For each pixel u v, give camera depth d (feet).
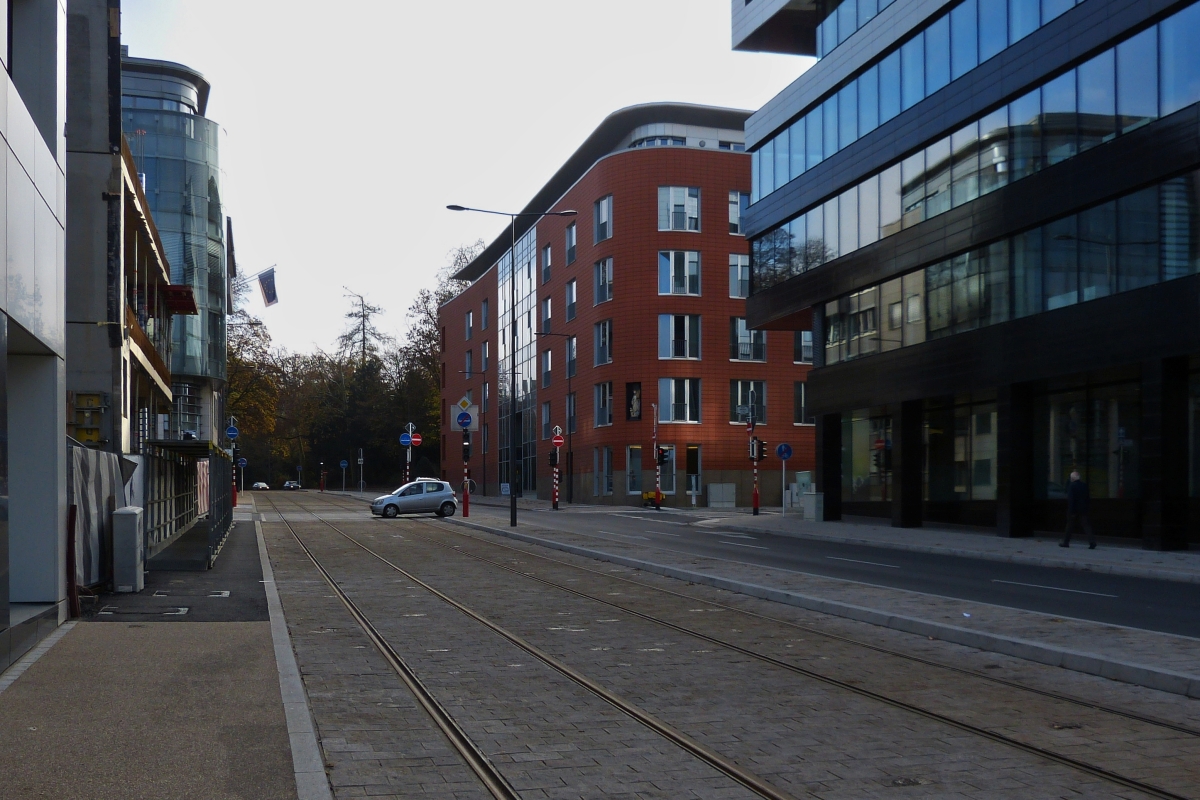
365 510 176.45
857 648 36.91
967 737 24.25
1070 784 20.48
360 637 39.52
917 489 114.73
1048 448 98.48
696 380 192.44
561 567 70.69
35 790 19.06
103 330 83.15
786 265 138.51
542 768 21.62
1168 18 77.20
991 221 97.30
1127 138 81.10
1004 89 95.20
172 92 190.49
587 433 206.80
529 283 248.73
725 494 191.31
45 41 39.68
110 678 29.66
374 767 21.59
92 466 50.93
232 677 29.91
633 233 192.85
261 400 255.70
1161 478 77.97
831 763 22.03
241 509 174.09
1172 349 76.54
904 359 112.98
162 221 170.60
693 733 24.62
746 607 48.73
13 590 39.52
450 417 321.73
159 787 19.30
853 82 121.39
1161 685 29.25
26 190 34.14
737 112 209.15
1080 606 48.34
